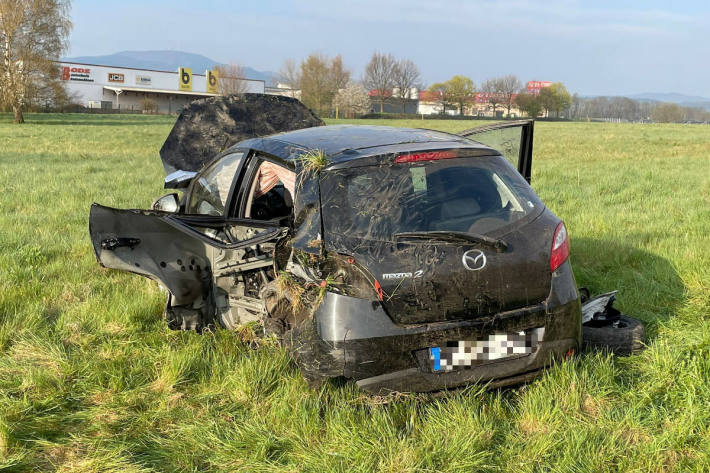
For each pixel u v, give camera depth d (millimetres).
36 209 10797
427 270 3229
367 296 3217
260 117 7887
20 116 59844
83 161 22594
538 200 3779
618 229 8062
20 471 3029
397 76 138625
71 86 113750
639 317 4805
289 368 3900
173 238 4500
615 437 3059
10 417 3457
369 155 3652
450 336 3252
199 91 126750
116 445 3207
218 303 4707
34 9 56562
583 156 24984
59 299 5699
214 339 4449
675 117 175500
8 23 56156
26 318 5043
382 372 3203
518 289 3363
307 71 116875
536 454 2982
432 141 3969
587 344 4117
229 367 4031
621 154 26141
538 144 34219
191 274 4562
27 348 4484
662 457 2928
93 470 3008
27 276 6285
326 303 3273
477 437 3061
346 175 3580
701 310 4805
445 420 3209
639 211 9688
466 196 3566
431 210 3453
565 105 158000
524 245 3422
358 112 117500
